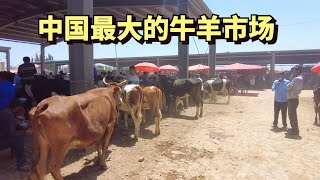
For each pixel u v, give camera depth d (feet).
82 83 29.78
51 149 17.54
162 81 47.14
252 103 67.15
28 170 22.06
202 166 24.88
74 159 24.93
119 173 22.63
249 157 27.32
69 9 30.12
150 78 50.44
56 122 17.25
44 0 51.06
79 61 29.84
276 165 25.50
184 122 41.06
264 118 46.52
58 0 51.26
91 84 30.50
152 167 24.12
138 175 22.47
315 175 23.61
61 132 17.51
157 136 32.91
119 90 25.05
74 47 29.96
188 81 44.88
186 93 45.09
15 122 22.25
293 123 35.42
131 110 30.68
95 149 27.45
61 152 17.75
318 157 27.63
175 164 25.03
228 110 54.44
